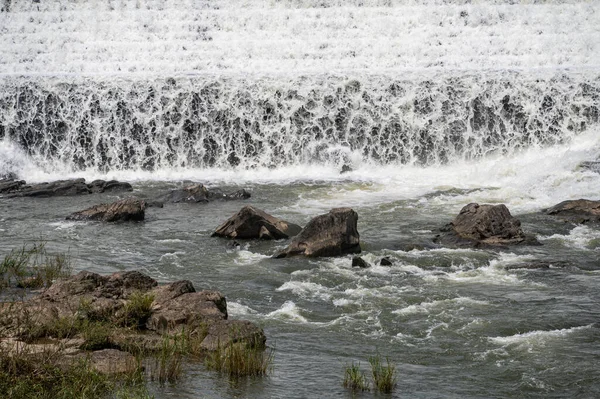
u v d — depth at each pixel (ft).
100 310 66.85
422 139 144.66
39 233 101.09
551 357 63.16
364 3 167.12
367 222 105.60
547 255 90.48
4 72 158.40
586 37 158.20
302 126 145.07
